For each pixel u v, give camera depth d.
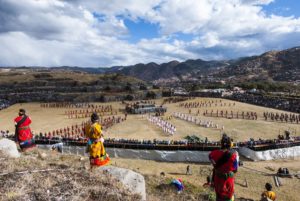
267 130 71.81
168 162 44.41
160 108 106.12
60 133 70.75
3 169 10.05
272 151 47.91
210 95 149.25
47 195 8.41
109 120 86.50
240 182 35.78
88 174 10.35
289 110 101.00
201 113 100.12
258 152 46.56
